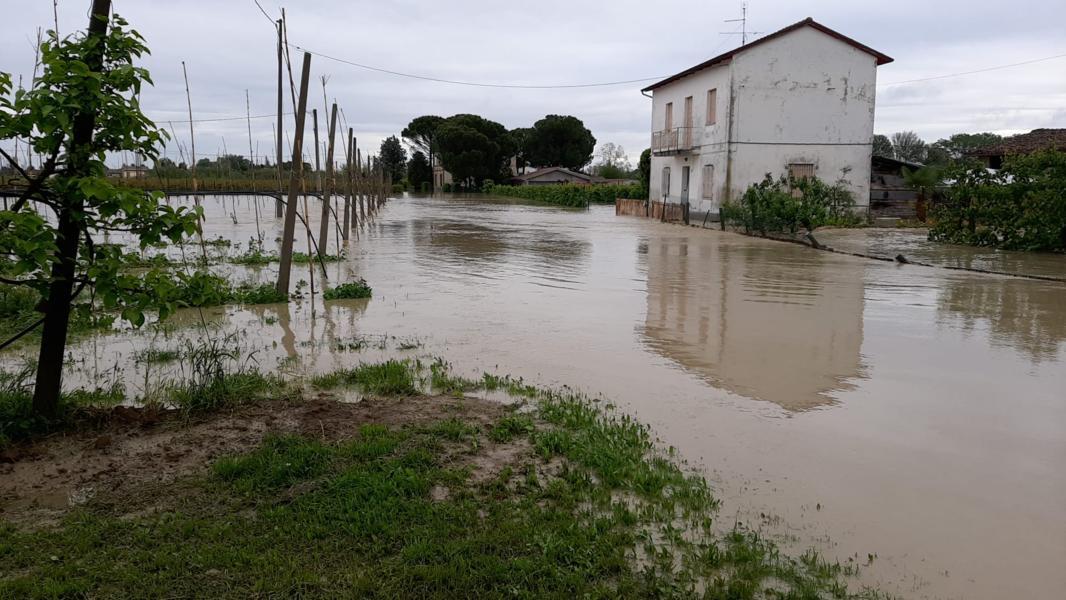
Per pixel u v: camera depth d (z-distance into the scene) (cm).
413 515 462
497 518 462
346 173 2712
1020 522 490
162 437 587
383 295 1318
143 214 556
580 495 499
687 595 395
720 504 505
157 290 575
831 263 1808
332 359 870
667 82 3581
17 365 810
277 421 627
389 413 655
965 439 633
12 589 374
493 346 937
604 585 401
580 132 9831
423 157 9900
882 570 429
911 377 816
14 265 551
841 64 2995
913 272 1641
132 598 373
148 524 445
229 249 2073
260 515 458
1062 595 408
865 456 594
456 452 569
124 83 570
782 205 2439
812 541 460
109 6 580
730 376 812
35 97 531
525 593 385
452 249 2155
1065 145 2862
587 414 666
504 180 9100
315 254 1919
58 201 564
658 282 1491
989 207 2119
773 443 618
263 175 4791
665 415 684
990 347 954
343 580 392
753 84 2967
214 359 730
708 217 3170
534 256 1969
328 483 498
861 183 3069
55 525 446
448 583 393
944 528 480
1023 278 1544
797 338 997
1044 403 729
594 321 1097
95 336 962
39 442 568
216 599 374
